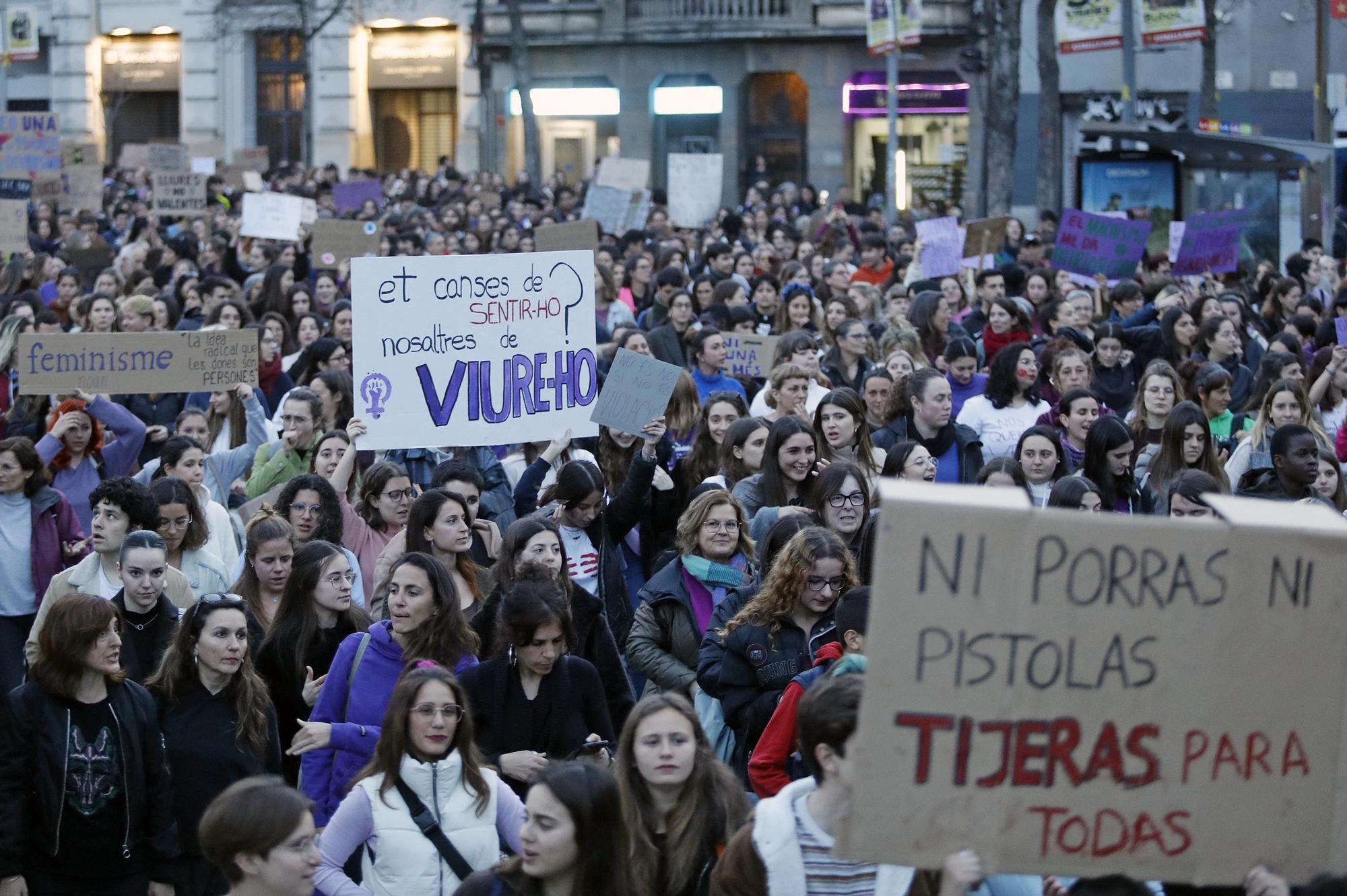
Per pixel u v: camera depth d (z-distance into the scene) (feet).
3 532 29.04
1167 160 87.51
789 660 21.67
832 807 14.21
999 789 11.49
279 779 15.29
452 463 27.58
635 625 24.84
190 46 164.86
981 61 107.14
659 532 29.86
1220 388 36.63
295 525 26.58
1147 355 45.80
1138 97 129.70
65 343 33.58
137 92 171.63
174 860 21.02
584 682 21.07
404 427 29.94
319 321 48.16
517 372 30.30
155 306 45.55
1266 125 126.93
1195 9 98.73
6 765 20.21
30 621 29.09
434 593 21.59
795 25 137.59
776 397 33.19
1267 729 11.78
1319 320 51.44
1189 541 11.61
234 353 34.50
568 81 144.15
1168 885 14.70
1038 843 11.53
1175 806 11.66
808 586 21.65
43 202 87.61
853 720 13.85
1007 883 14.80
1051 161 104.37
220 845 14.61
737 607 23.17
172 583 25.63
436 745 17.89
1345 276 69.31
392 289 29.78
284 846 14.61
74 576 25.88
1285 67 126.41
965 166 136.87
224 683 21.26
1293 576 11.75
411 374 29.91
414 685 17.94
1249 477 29.68
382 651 21.68
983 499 11.49
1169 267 71.77
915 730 11.43
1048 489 29.17
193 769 20.97
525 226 82.28
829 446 29.76
